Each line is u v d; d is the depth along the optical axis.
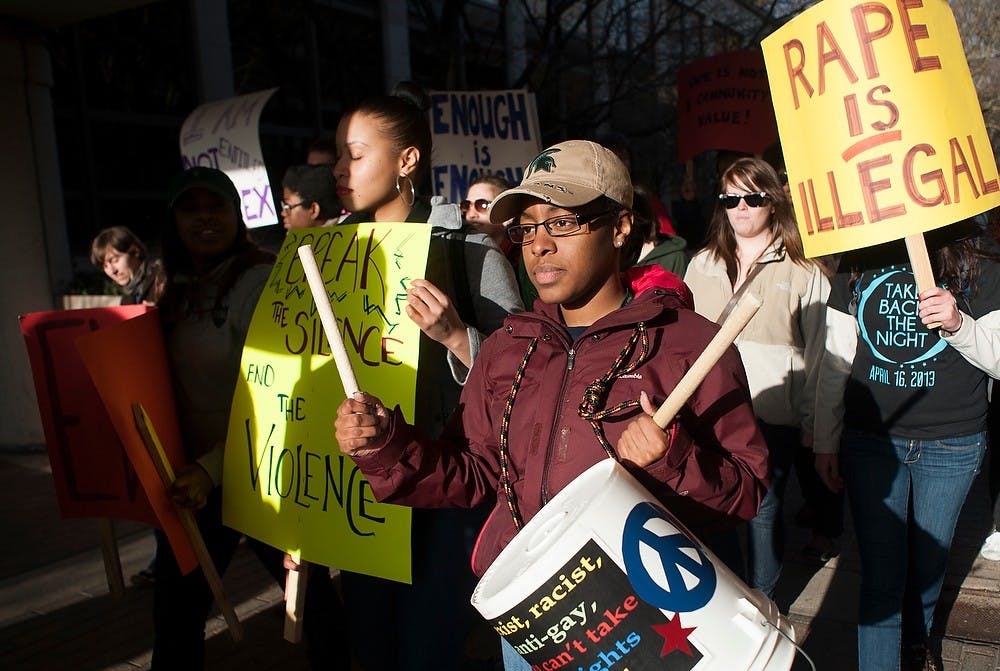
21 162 7.55
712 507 1.65
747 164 3.42
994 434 4.35
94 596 4.48
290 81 12.10
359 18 13.04
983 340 2.45
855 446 2.91
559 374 1.79
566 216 1.75
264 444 2.58
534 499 1.76
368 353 2.36
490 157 6.48
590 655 1.49
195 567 2.72
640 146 17.53
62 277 7.94
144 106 10.34
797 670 3.41
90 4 6.95
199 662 2.84
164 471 2.68
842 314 2.93
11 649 3.93
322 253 2.55
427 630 2.36
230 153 6.09
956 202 2.29
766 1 16.44
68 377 2.97
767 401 3.39
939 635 3.63
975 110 2.34
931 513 2.87
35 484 6.64
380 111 2.52
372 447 1.78
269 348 2.61
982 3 11.90
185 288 2.96
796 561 4.58
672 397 1.50
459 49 11.02
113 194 10.03
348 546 2.34
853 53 2.33
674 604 1.46
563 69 13.40
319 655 2.91
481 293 2.44
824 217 2.43
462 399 2.03
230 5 11.25
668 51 17.22
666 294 1.79
